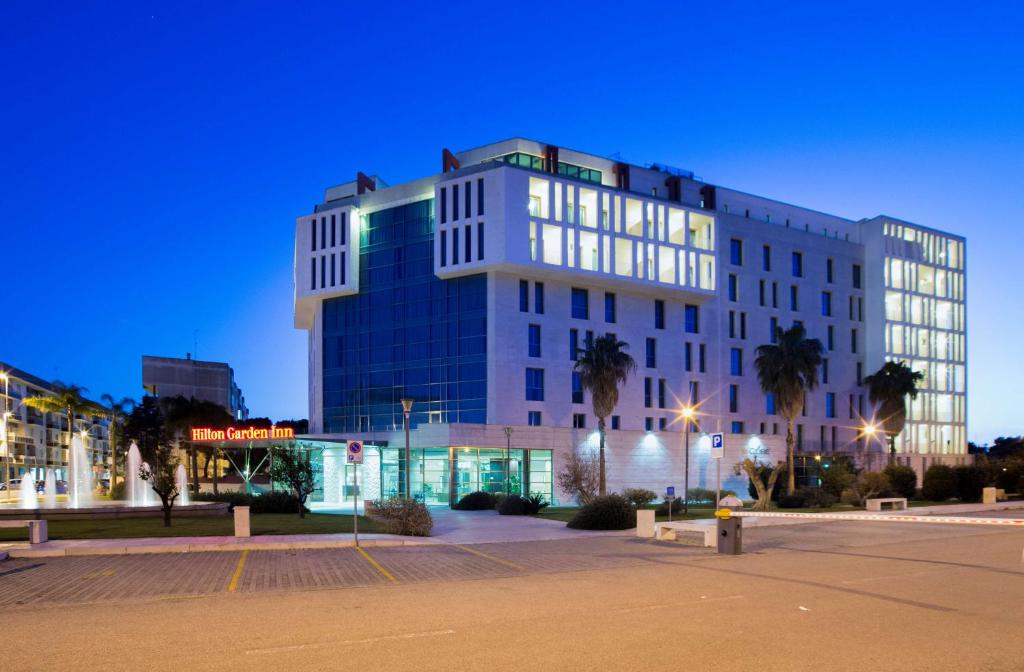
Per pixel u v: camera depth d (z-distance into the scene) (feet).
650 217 225.15
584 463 167.22
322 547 70.49
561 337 213.66
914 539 82.17
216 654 29.35
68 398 229.86
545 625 34.45
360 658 28.55
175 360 411.75
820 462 244.22
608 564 59.06
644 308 231.30
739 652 29.32
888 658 28.53
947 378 307.58
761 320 256.52
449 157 219.00
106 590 45.93
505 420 199.62
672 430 230.89
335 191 259.60
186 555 64.39
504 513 135.03
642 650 29.63
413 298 217.15
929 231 306.96
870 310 288.30
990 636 32.42
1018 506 149.28
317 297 231.30
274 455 143.54
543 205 205.67
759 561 61.26
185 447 250.16
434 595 43.39
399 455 195.83
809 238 274.36
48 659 28.89
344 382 226.58
